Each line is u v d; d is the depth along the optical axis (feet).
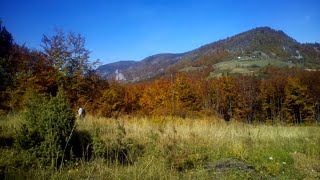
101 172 19.57
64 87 63.36
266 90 209.77
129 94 148.77
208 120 54.95
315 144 35.19
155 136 29.30
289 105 195.83
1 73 37.63
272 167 25.55
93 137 23.77
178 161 24.49
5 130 29.45
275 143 35.55
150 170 20.38
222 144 32.91
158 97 142.61
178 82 143.74
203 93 195.21
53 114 22.15
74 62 65.98
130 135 33.17
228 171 23.77
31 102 23.77
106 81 88.53
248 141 35.06
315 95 203.00
